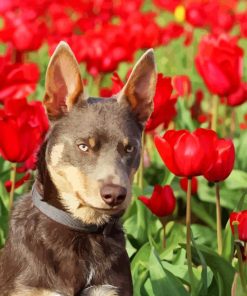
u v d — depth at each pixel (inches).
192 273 245.9
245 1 949.8
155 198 275.0
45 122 297.3
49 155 225.3
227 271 245.8
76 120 224.7
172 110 306.3
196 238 319.6
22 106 297.9
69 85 230.4
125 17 632.4
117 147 220.7
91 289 224.2
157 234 309.7
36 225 225.9
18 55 462.3
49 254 222.5
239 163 379.9
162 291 241.6
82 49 422.0
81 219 225.1
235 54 335.0
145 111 238.7
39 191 228.7
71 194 223.3
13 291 219.6
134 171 226.5
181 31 573.6
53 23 552.7
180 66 624.4
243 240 234.2
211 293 260.2
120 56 422.3
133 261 272.4
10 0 551.8
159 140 244.1
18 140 268.4
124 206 212.7
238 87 338.6
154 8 967.0
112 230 231.0
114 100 235.0
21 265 221.1
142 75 237.8
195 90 561.0
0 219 293.4
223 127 429.7
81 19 590.6
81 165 218.2
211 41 356.5
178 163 244.4
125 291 227.8
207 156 242.7
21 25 438.0
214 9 588.1
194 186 304.5
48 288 220.2
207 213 354.6
